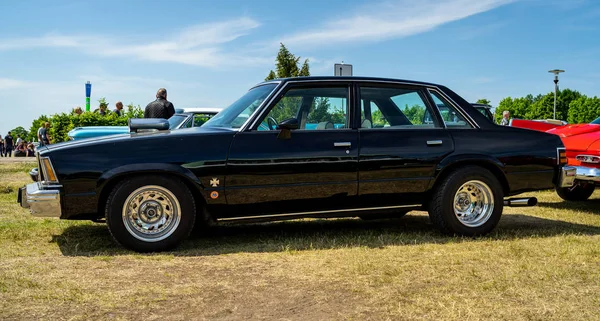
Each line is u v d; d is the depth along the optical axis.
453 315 3.16
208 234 5.73
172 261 4.47
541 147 5.78
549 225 6.36
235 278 3.95
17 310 3.22
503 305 3.34
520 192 5.76
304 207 5.14
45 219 6.47
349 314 3.20
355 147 5.22
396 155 5.32
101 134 11.16
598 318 3.13
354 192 5.24
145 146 4.77
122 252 4.77
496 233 5.76
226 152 4.89
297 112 5.29
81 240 5.27
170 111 10.63
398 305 3.35
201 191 4.83
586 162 7.45
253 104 5.30
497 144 5.64
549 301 3.43
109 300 3.43
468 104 5.76
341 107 5.39
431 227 6.25
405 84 5.65
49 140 19.16
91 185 4.64
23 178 12.41
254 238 5.50
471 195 5.61
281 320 3.11
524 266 4.24
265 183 4.97
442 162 5.45
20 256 4.59
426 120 5.59
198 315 3.18
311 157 5.08
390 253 4.75
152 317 3.14
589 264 4.34
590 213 7.38
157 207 4.83
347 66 11.84
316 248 4.98
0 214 6.91
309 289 3.68
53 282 3.79
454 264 4.34
